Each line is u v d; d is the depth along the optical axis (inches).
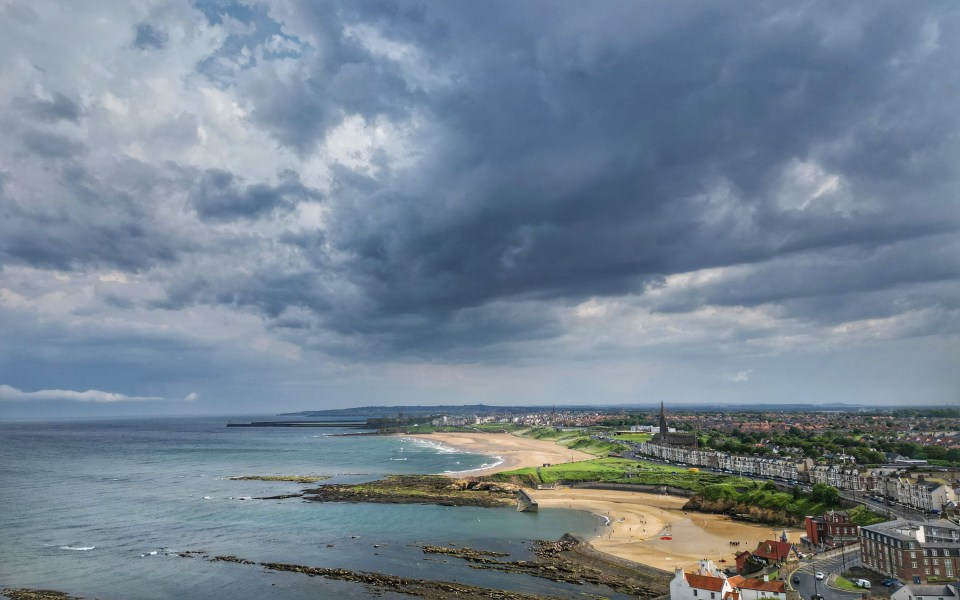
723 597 4106.8
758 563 5059.1
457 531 7076.8
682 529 7096.5
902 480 7741.1
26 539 6584.6
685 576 4296.3
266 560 5748.0
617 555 5792.3
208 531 7062.0
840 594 4101.9
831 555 5285.4
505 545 6333.7
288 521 7691.9
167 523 7519.7
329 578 5128.0
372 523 7564.0
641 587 4790.8
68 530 7057.1
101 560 5743.1
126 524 7431.1
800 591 4180.6
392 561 5684.1
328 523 7559.1
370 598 4616.1
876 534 4719.5
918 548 4360.2
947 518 6190.9
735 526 7278.5
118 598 4677.7
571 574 5177.2
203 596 4717.0
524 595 4594.0
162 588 4909.0
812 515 7057.1
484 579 5073.8
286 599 4611.2
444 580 5049.2
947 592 3722.9
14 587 4943.4
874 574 4650.6
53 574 5300.2
